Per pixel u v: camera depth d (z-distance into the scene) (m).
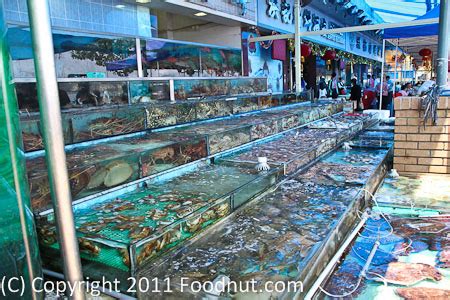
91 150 2.39
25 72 2.60
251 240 1.95
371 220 2.45
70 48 3.26
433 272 1.80
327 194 2.63
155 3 4.86
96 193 2.10
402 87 10.39
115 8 4.57
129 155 2.29
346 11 9.23
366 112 6.82
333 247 2.03
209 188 2.43
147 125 3.04
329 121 5.50
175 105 3.37
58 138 1.05
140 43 3.96
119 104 3.04
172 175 2.72
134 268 1.57
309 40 8.88
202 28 7.13
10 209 1.21
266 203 2.50
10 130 1.18
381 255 1.99
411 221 2.41
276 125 4.20
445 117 3.20
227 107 4.18
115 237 1.67
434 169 3.33
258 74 7.65
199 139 2.93
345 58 12.16
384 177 3.37
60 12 3.87
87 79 2.76
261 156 3.25
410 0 6.37
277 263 1.71
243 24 6.75
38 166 1.91
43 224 1.74
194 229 1.96
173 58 4.49
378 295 1.64
